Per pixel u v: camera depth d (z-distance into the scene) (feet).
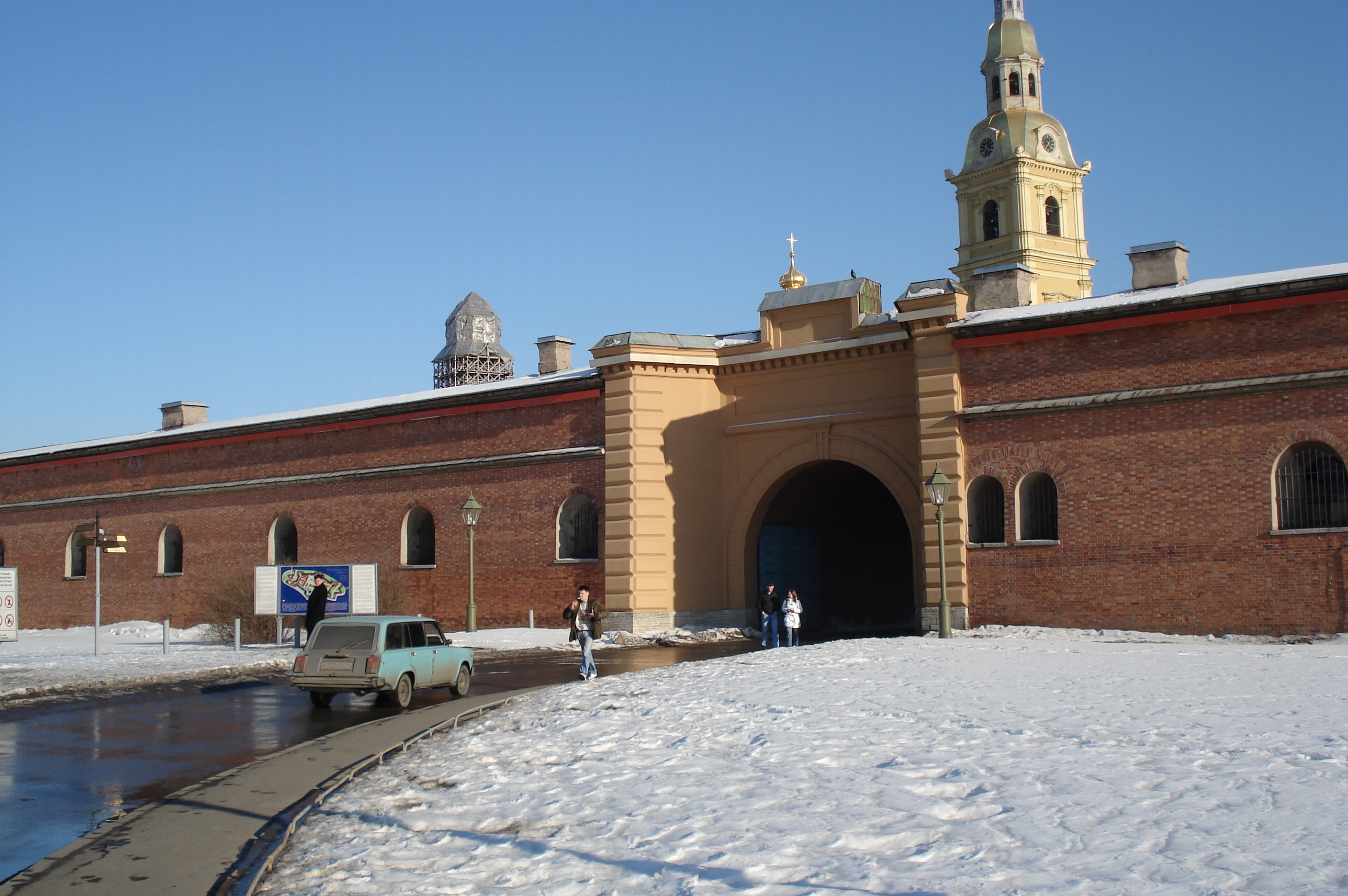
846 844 27.37
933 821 28.99
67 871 29.68
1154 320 86.99
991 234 273.54
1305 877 22.53
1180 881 22.80
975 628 92.79
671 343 113.91
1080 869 24.07
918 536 103.24
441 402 124.16
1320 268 85.05
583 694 59.98
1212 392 84.53
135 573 148.87
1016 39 272.72
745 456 114.11
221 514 141.28
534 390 118.21
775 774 35.86
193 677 79.92
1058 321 90.74
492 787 37.73
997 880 23.73
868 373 107.65
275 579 109.19
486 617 119.55
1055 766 34.22
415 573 124.88
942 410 95.45
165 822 35.09
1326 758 33.68
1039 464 91.81
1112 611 87.86
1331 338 80.94
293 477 134.92
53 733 55.47
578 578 114.32
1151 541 86.69
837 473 119.65
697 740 42.98
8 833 34.86
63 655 99.30
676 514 112.37
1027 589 91.71
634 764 39.50
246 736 54.39
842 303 108.88
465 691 70.79
